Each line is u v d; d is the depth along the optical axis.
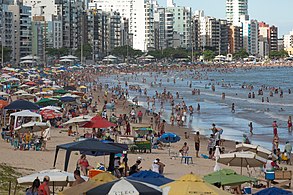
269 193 24.03
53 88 107.88
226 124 86.19
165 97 126.31
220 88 171.00
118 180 20.33
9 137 54.41
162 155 51.97
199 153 55.94
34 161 42.66
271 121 90.62
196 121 89.62
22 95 86.31
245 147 41.09
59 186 28.75
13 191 28.69
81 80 181.25
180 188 20.02
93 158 46.62
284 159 52.56
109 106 96.50
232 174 28.64
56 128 68.38
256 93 151.75
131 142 52.47
